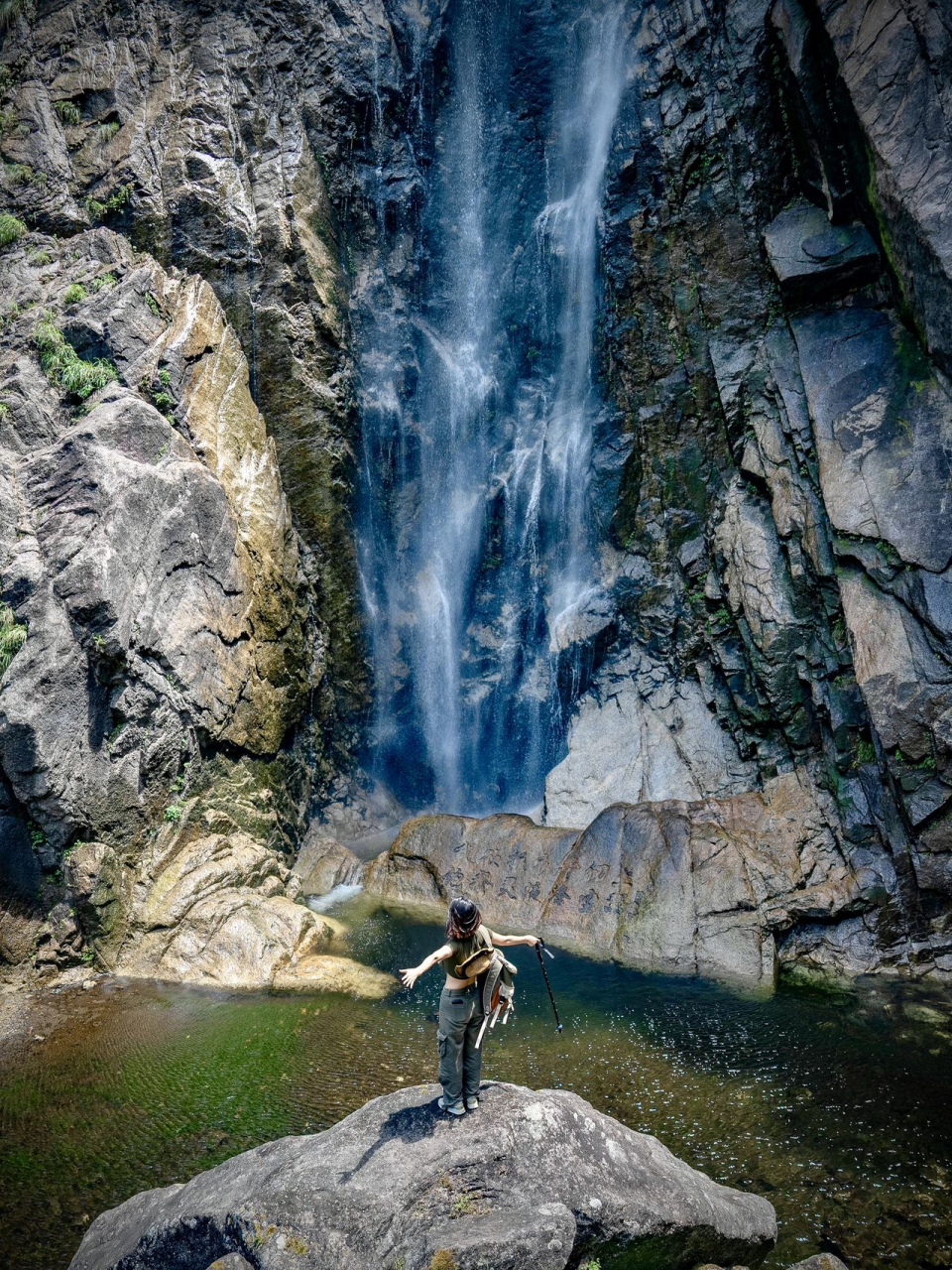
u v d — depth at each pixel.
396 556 21.11
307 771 18.31
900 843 12.74
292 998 11.61
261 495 16.94
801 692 15.22
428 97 21.53
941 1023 10.66
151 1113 8.84
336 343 18.94
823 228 16.34
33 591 12.55
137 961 12.48
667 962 12.53
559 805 17.20
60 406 14.60
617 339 19.73
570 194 21.20
